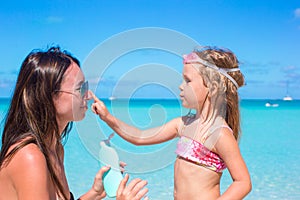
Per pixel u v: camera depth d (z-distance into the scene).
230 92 2.97
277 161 12.34
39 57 1.95
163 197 6.73
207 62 2.63
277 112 45.88
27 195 1.73
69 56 2.03
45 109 1.89
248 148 15.27
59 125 2.01
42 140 1.88
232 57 3.06
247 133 20.70
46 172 1.80
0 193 1.84
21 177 1.76
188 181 3.00
